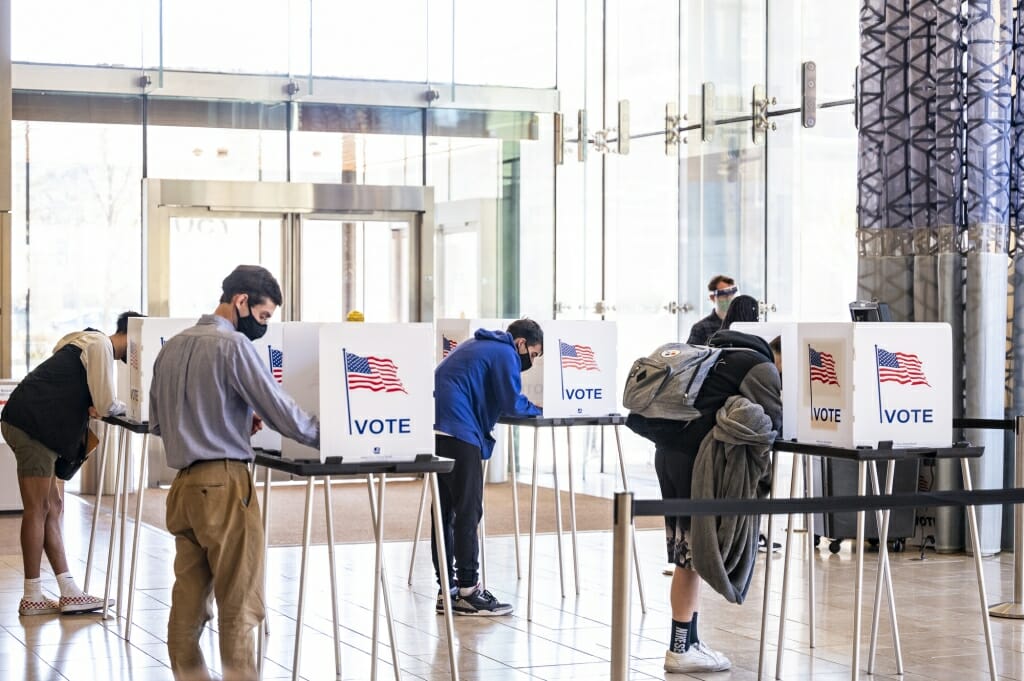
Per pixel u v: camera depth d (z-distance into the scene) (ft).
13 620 23.29
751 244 38.04
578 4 44.47
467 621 23.50
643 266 42.60
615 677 14.98
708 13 39.58
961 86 31.42
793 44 36.96
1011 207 31.48
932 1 31.99
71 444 23.43
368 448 16.62
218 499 15.97
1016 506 24.40
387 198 44.21
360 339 16.57
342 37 43.80
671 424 19.47
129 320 22.88
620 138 43.34
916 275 32.12
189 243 42.52
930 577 28.12
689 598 19.98
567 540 32.32
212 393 16.02
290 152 43.75
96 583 26.76
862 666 20.62
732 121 38.75
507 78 45.01
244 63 42.88
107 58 41.60
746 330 22.17
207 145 43.01
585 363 24.73
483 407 23.72
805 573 28.40
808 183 36.50
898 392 18.84
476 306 45.50
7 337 40.63
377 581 17.49
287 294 43.55
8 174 39.09
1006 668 20.58
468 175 45.39
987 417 30.89
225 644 15.90
